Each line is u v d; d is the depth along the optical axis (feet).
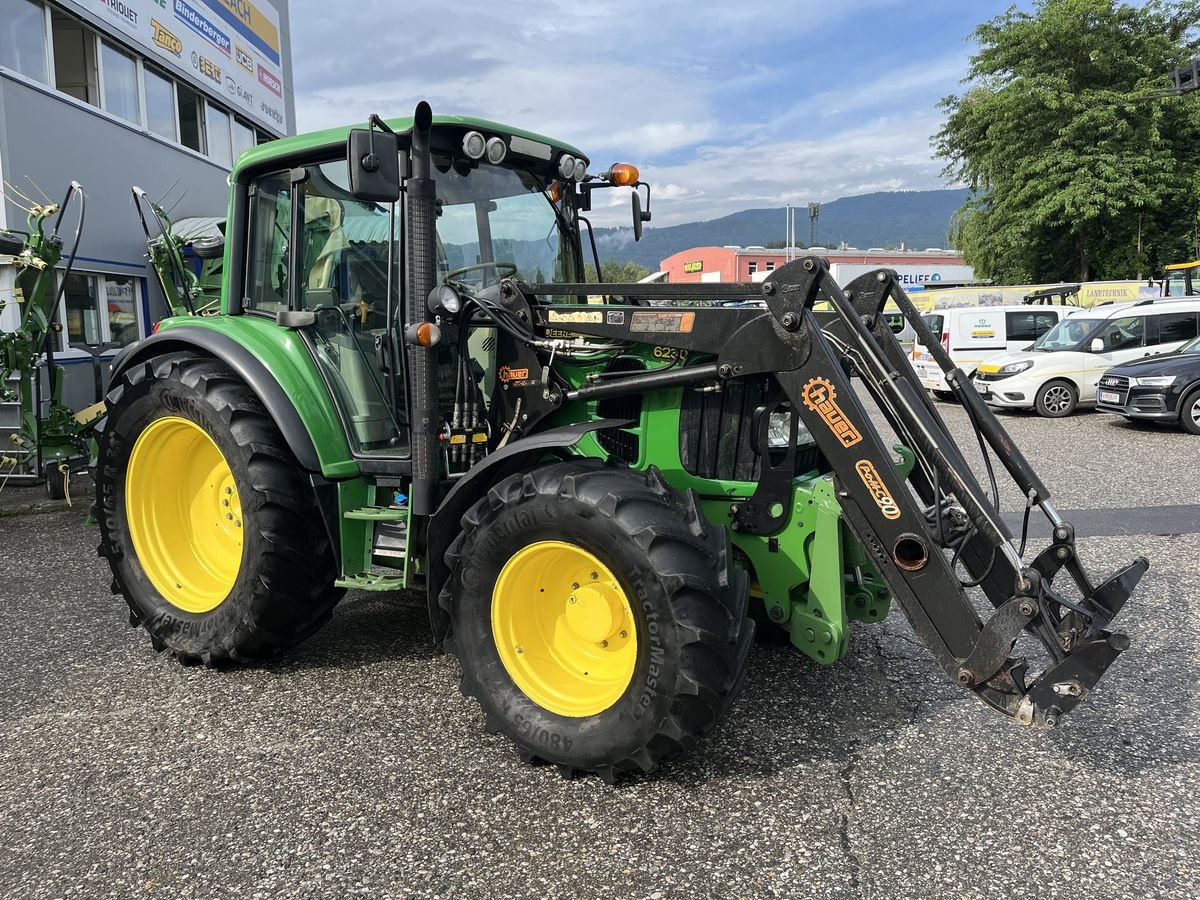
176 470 13.94
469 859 8.34
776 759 10.18
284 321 12.69
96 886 8.03
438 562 10.71
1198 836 8.66
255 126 54.03
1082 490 25.71
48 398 24.49
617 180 14.48
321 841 8.65
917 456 10.03
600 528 9.07
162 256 26.50
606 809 9.15
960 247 105.09
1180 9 81.56
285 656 13.48
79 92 35.58
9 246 24.58
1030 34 80.94
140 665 13.23
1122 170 77.05
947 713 11.39
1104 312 47.67
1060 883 7.94
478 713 11.43
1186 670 12.80
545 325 11.34
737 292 10.14
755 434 10.76
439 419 11.42
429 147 11.09
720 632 8.84
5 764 10.25
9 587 17.13
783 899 7.73
